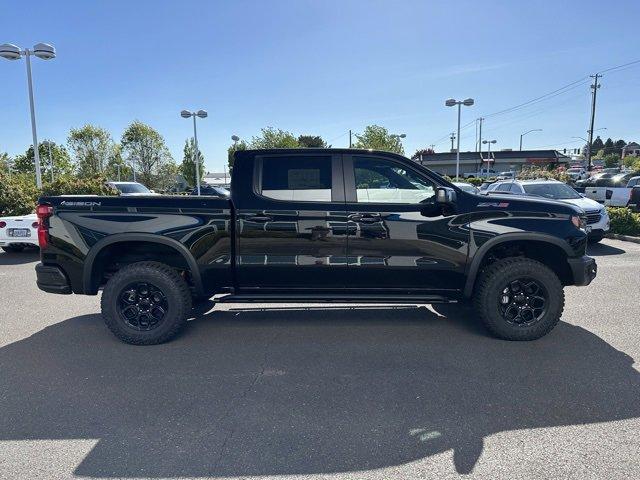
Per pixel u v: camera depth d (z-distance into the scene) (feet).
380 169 14.92
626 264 27.22
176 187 148.97
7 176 45.57
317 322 17.13
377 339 15.29
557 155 228.84
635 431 9.61
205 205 14.87
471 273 14.80
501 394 11.32
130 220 14.83
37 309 19.26
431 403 10.93
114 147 144.36
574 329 15.98
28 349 14.65
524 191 38.32
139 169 142.31
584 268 14.88
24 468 8.59
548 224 14.70
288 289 15.51
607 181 59.21
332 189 14.87
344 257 14.82
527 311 14.96
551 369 12.73
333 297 15.26
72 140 141.49
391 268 14.83
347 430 9.81
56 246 14.99
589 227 32.78
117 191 55.83
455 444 9.26
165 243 14.82
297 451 9.08
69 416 10.48
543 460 8.68
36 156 55.26
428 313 18.08
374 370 12.85
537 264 14.62
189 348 14.66
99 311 18.97
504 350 14.19
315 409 10.72
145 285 14.98
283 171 14.97
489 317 14.79
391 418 10.28
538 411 10.48
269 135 146.00
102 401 11.18
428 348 14.42
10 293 22.00
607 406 10.66
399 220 14.62
